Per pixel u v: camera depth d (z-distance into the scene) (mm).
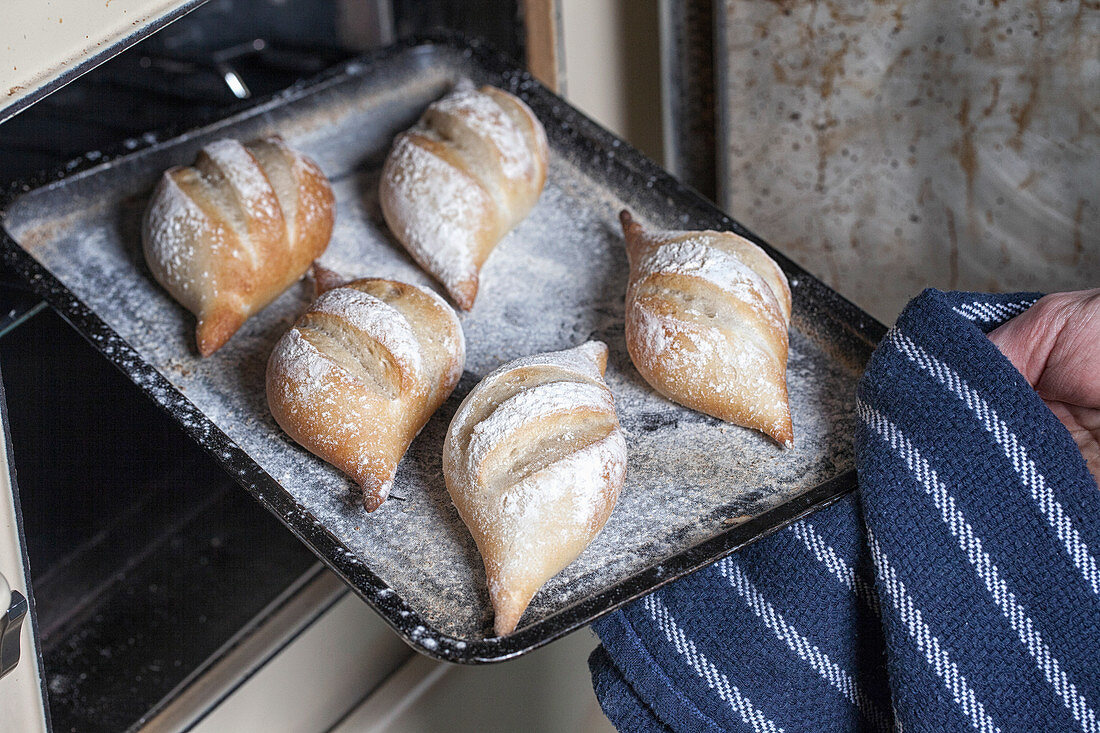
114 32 798
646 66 1283
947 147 1213
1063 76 1141
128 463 1044
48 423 1023
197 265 1020
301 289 1062
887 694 942
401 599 878
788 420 962
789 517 923
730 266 992
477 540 908
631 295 1009
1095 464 942
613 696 949
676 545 926
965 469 909
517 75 1175
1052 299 952
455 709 1120
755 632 926
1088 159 1162
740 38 1230
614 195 1113
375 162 1153
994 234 1229
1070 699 901
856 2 1179
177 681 1011
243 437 973
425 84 1202
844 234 1295
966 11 1150
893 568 907
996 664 903
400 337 965
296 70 1243
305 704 1071
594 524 909
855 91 1221
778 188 1296
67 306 995
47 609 1020
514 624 877
